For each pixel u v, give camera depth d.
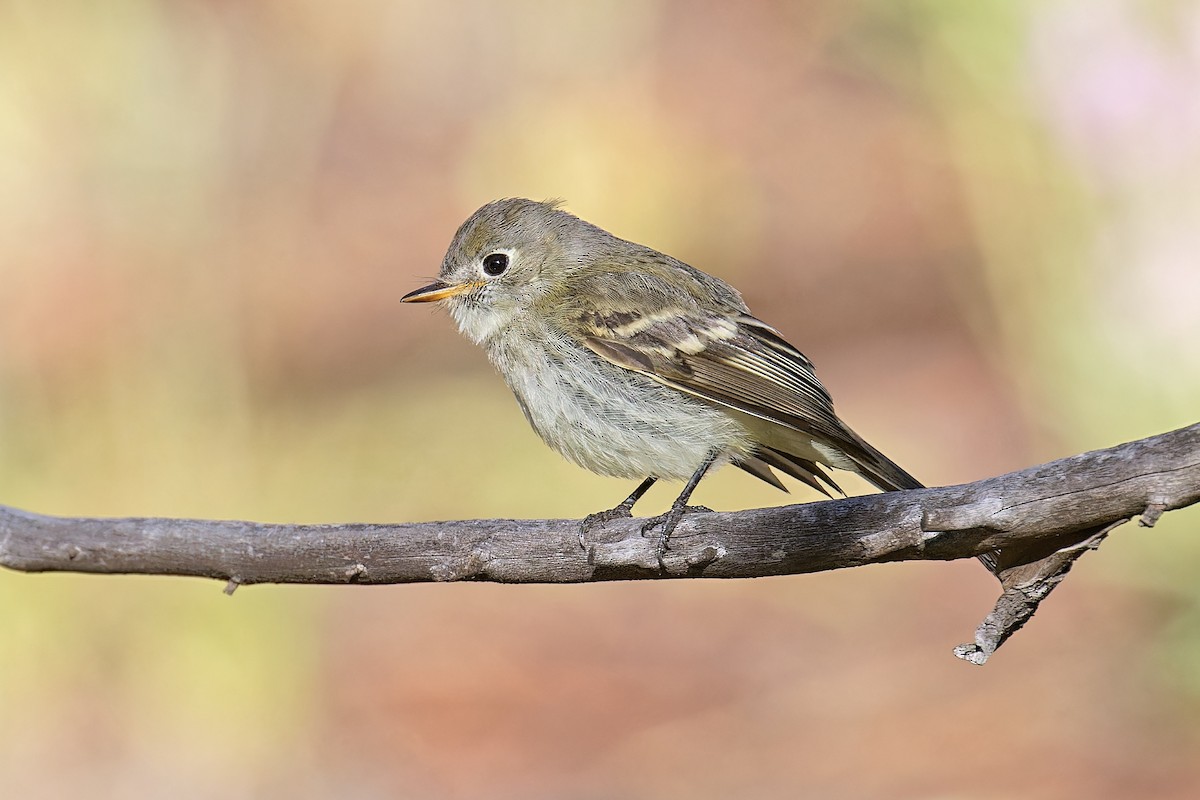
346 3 17.83
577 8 16.22
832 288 16.28
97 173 13.93
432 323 15.71
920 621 11.36
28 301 12.68
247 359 13.66
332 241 16.50
